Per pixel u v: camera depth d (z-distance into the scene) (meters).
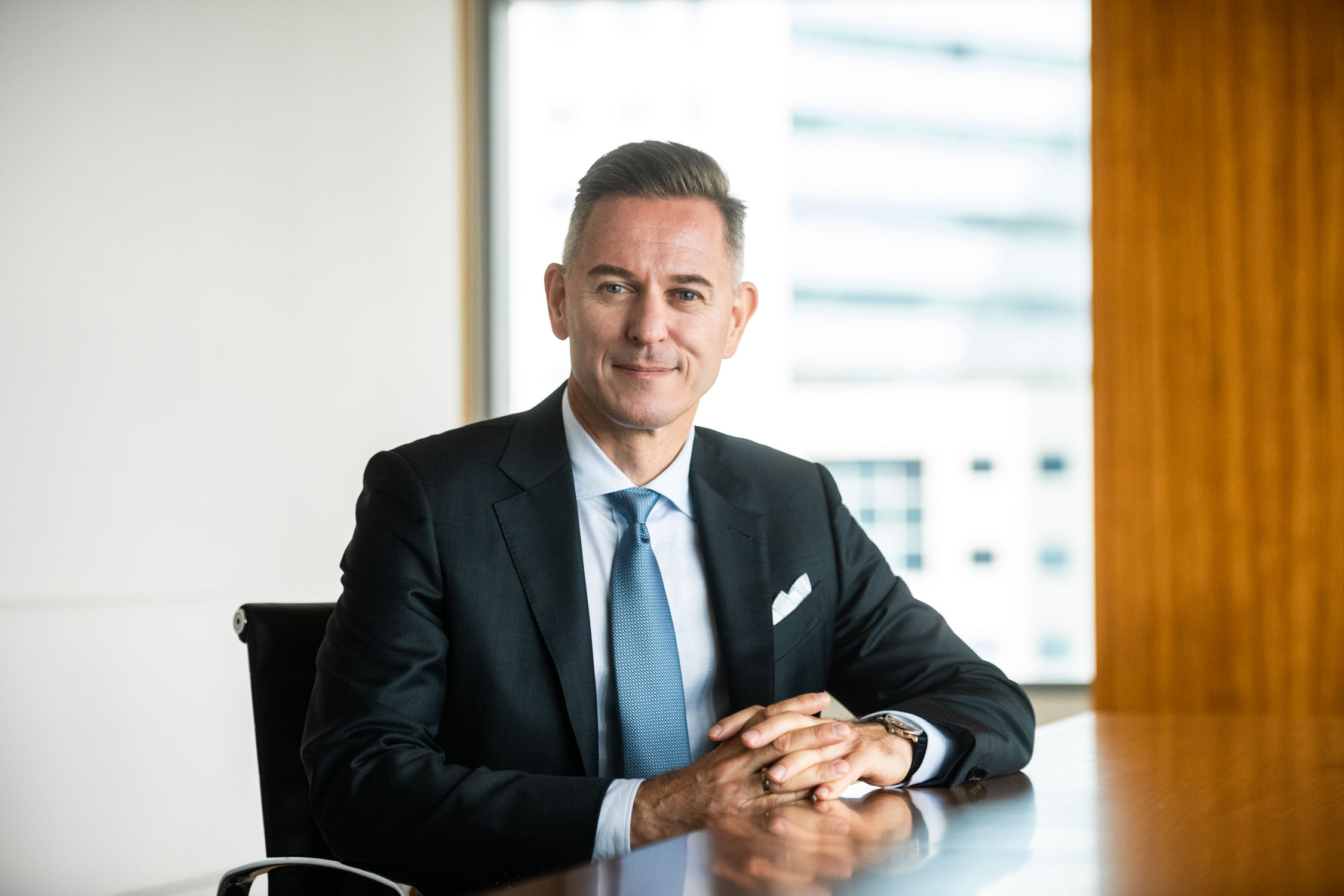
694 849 0.94
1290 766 1.39
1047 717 3.84
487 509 1.58
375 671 1.46
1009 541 3.98
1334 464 3.48
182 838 3.16
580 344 1.60
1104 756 1.49
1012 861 0.89
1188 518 3.56
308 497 3.56
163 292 3.22
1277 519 3.51
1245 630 3.52
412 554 1.52
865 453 4.02
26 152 2.96
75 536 3.00
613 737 1.57
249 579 3.39
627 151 1.62
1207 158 3.57
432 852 1.30
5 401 2.89
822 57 4.04
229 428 3.36
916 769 1.33
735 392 4.04
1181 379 3.57
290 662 1.54
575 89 4.11
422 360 3.88
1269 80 3.54
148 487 3.17
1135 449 3.59
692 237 1.58
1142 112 3.61
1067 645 3.94
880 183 4.01
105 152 3.11
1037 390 3.97
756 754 1.25
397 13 3.84
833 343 4.03
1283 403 3.51
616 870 0.87
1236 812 1.10
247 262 3.42
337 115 3.67
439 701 1.50
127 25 3.16
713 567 1.67
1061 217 3.94
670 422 1.62
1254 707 3.51
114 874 3.00
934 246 4.00
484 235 4.06
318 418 3.60
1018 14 3.96
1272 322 3.53
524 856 1.26
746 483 1.76
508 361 4.10
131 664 3.07
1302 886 0.82
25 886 2.81
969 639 3.98
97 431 3.06
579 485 1.65
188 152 3.29
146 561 3.15
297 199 3.56
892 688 1.72
